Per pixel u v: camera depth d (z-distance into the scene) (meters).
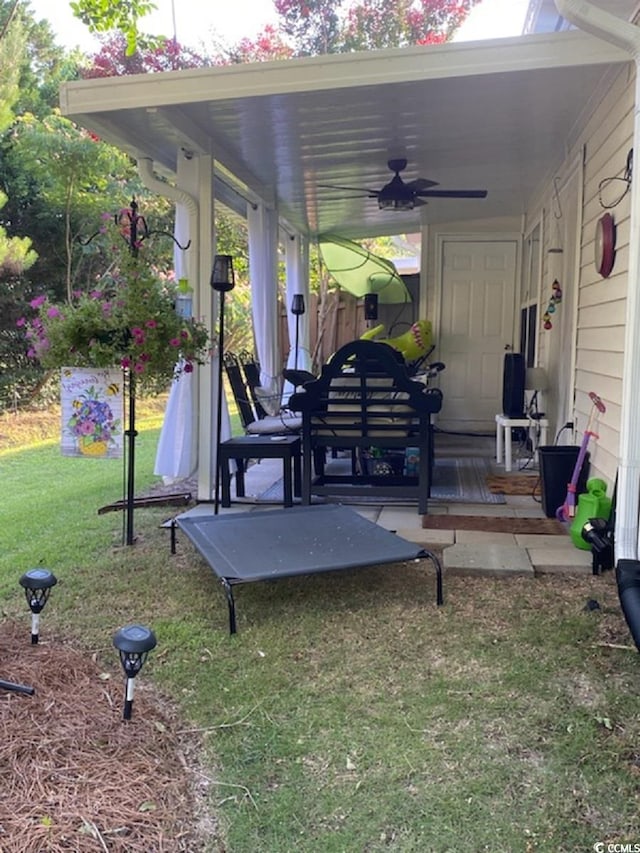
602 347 4.00
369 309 8.88
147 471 6.49
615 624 2.69
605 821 1.66
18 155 10.24
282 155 5.20
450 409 8.13
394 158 5.43
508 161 5.64
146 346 3.52
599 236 3.86
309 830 1.65
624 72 3.56
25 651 2.52
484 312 8.02
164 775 1.83
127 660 2.04
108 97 3.81
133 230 3.75
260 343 6.38
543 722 2.05
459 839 1.61
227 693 2.26
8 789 1.72
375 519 4.13
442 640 2.60
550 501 4.18
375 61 3.54
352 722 2.09
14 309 10.29
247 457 4.30
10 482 6.23
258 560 2.90
